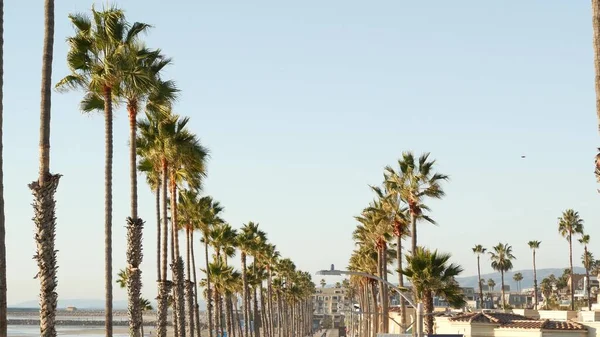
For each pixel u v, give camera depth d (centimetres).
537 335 5553
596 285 19825
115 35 3516
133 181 3903
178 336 5466
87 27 3528
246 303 10444
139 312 3862
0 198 2108
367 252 9825
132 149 3897
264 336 13462
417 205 6425
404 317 6431
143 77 3578
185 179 5375
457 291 5281
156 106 3888
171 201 5491
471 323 5909
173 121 4869
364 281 11894
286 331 17862
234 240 9844
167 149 4850
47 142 2566
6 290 2097
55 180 2581
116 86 3684
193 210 7456
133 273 3872
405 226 7081
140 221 3912
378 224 7625
